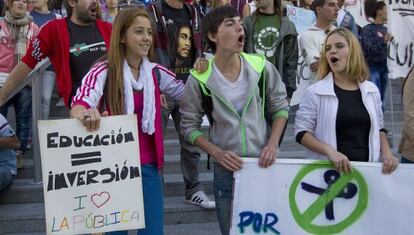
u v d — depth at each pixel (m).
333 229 3.70
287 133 7.14
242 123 3.55
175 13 5.15
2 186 5.29
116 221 3.39
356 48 3.72
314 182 3.66
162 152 3.62
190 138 3.64
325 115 3.73
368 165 3.69
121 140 3.40
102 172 3.38
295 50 5.72
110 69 3.49
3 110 6.15
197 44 5.18
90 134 3.36
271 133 3.64
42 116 6.32
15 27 6.21
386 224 3.73
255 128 3.57
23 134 6.13
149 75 3.57
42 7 7.25
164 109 4.97
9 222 5.16
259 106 3.61
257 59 3.62
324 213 3.68
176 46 5.12
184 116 3.66
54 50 4.54
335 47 3.73
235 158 3.51
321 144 3.70
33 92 5.50
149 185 3.58
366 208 3.72
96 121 3.33
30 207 5.42
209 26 3.55
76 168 3.35
